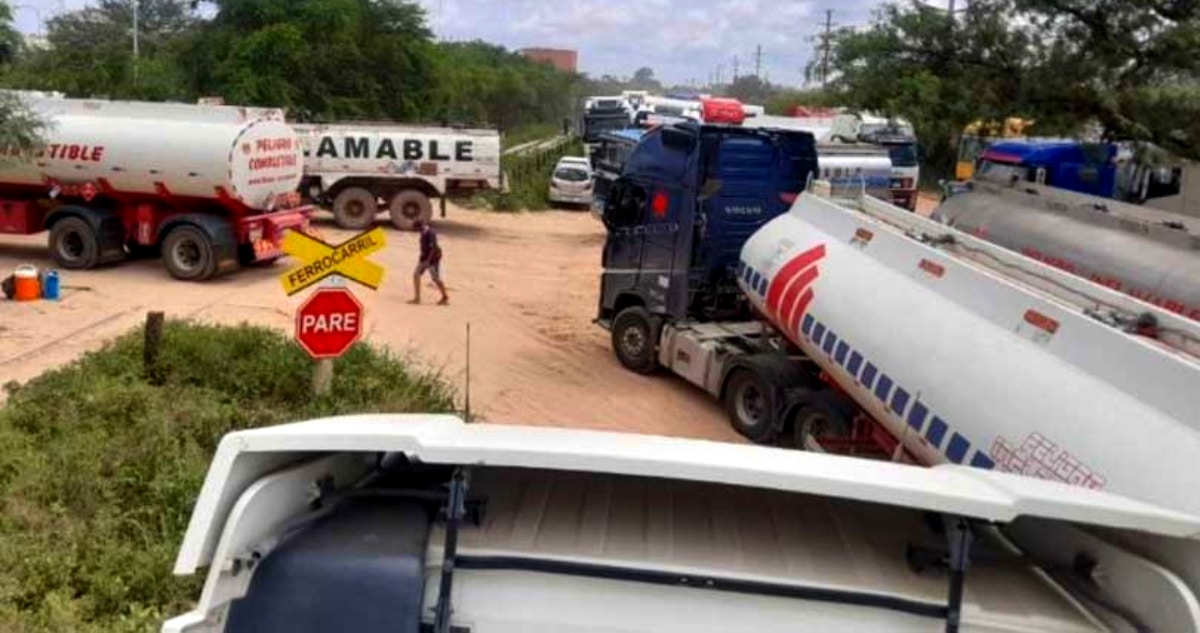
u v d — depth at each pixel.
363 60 46.03
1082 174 23.25
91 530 7.43
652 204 15.42
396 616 3.04
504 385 14.45
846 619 3.05
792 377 12.18
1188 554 2.97
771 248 12.55
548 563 3.15
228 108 19.97
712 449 3.26
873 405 9.30
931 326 8.60
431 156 28.81
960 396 7.80
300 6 45.84
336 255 9.66
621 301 16.23
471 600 3.14
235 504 3.06
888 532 3.40
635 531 3.33
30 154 19.62
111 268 20.73
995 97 17.27
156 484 8.06
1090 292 7.79
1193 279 10.56
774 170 15.16
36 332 15.18
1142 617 3.02
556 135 72.50
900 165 32.84
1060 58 16.48
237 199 19.62
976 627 2.99
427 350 15.73
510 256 27.03
